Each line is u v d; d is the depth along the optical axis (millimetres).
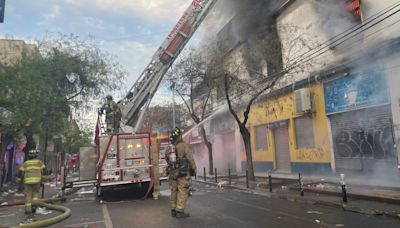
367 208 7996
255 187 14383
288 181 15641
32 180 9891
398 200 8328
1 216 9484
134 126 13922
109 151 11750
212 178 20922
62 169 13031
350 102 14180
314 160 16734
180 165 7777
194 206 9484
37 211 10234
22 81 16219
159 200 11484
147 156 12039
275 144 20625
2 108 16797
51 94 18500
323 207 8875
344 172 14812
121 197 12734
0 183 16797
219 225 6805
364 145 13711
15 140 19844
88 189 18453
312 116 16734
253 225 6770
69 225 7578
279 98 19438
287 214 7973
